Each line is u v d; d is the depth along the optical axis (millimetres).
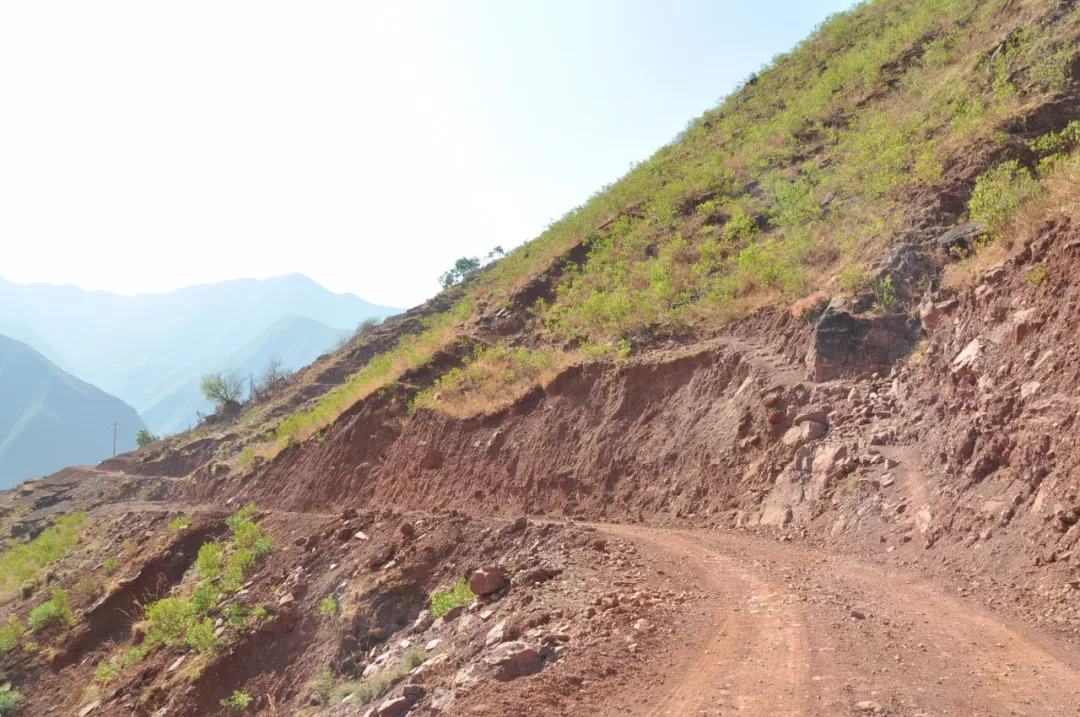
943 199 17062
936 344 12961
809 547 11391
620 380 20625
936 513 10023
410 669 10086
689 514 15391
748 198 27859
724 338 19547
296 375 80062
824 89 31719
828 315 15688
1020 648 6230
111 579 30375
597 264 31453
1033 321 10078
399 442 28562
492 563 13859
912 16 31859
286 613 17625
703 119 43000
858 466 12422
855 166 22625
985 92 20062
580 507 18562
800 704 5445
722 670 6398
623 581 9969
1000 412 9734
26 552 47438
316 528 23031
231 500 38500
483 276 66688
